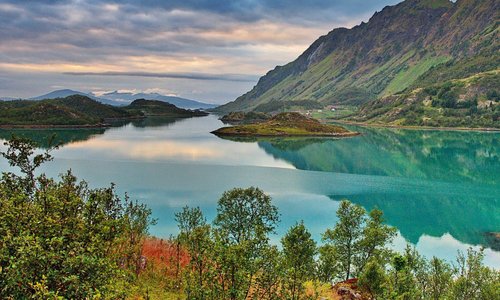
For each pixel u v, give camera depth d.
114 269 22.50
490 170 160.62
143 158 172.38
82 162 156.88
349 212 56.34
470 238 83.06
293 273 30.25
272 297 28.31
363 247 55.16
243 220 59.41
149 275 44.09
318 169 155.75
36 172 131.12
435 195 116.38
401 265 42.03
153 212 92.06
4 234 20.09
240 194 60.81
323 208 98.94
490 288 39.47
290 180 131.88
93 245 20.94
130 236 43.94
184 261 51.16
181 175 136.00
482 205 107.06
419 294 39.47
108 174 134.62
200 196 107.56
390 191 119.69
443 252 75.06
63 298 18.33
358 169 158.00
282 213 94.06
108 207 38.19
